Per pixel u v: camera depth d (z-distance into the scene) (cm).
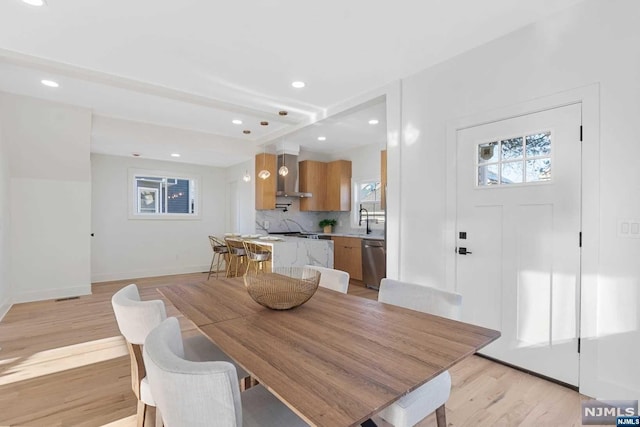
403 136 332
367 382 91
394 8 222
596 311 212
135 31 249
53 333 325
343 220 688
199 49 277
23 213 433
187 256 680
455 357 109
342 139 583
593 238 213
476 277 276
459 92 286
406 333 131
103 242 586
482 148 272
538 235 240
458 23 240
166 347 97
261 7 221
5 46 271
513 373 247
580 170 219
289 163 642
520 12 227
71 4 216
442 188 298
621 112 202
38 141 411
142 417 155
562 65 226
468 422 188
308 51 280
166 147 520
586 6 214
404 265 329
